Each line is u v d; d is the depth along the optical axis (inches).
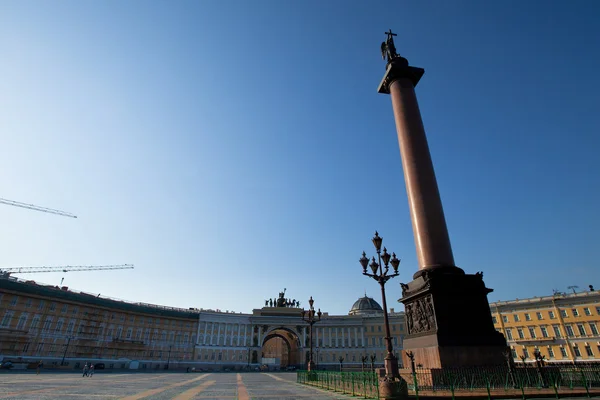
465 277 808.3
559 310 2947.8
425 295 811.4
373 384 649.6
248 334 4288.9
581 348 2775.6
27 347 2802.7
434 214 877.2
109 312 3432.6
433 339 751.1
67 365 2957.7
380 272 850.1
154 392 835.4
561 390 629.6
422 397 582.2
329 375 1010.7
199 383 1306.6
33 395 663.8
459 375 672.4
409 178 936.9
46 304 2989.7
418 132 983.6
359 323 4446.4
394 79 1084.5
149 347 3663.9
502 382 669.3
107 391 822.5
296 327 4402.1
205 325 4116.6
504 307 3221.0
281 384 1291.8
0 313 2716.5
